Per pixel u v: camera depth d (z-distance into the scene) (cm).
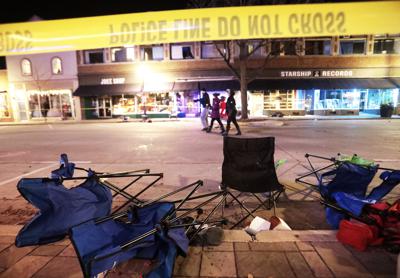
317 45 2131
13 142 1161
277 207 418
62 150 932
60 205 283
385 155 749
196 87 2105
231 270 253
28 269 263
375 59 2123
